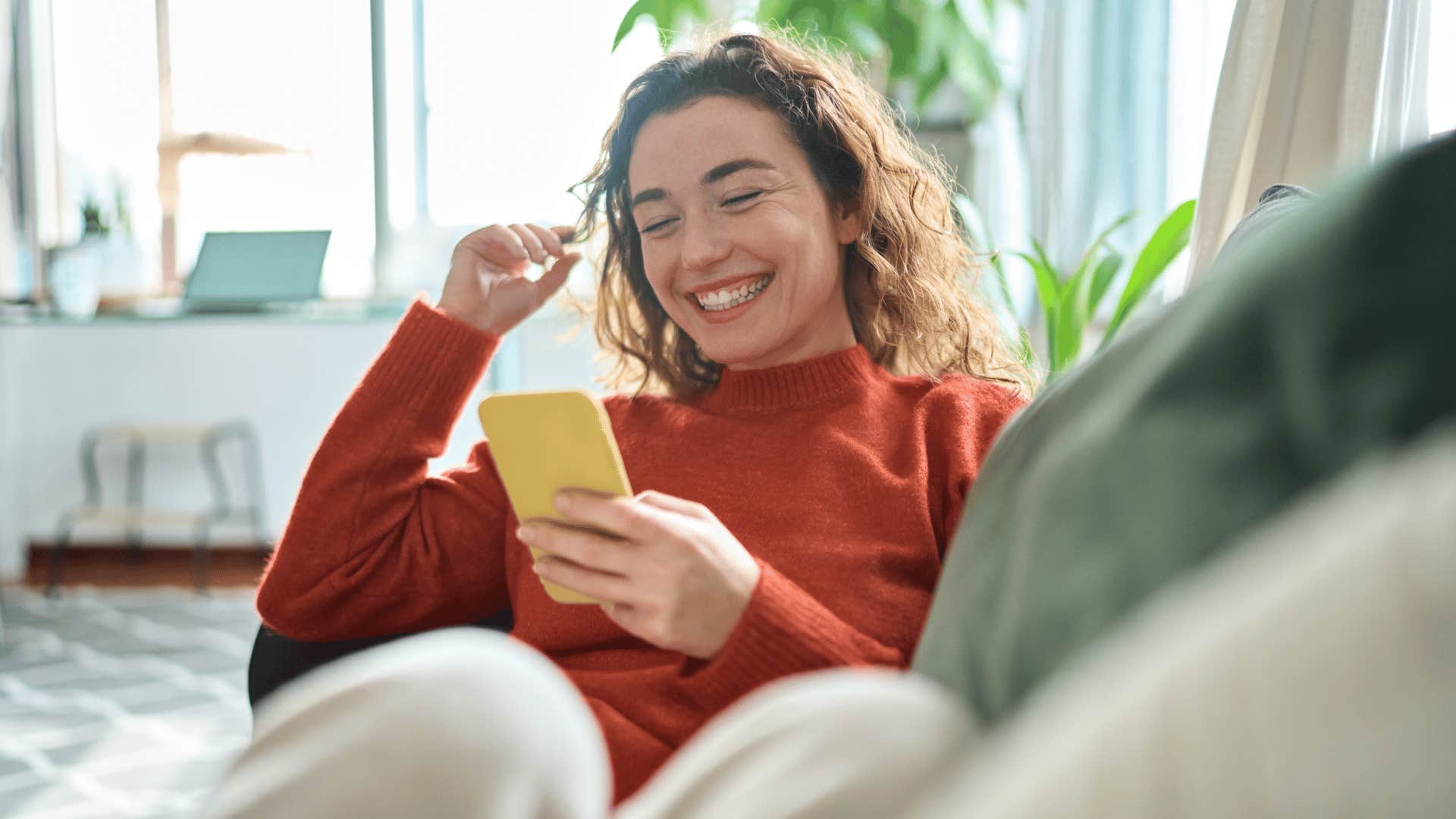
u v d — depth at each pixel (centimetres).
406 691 42
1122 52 305
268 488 484
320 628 121
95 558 485
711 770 37
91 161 482
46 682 310
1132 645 26
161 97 480
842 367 120
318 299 335
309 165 481
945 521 114
